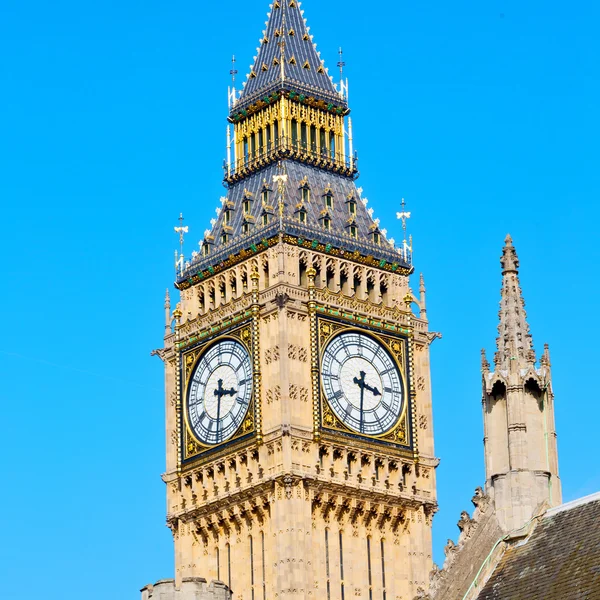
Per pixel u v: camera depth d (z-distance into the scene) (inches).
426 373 7480.3
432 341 7534.5
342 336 7288.4
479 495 4768.7
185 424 7401.6
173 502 7396.7
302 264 7337.6
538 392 4854.8
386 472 7253.9
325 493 7101.4
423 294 7559.1
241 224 7519.7
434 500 7357.3
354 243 7465.6
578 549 4505.4
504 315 4972.9
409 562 7244.1
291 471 7017.7
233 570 7185.0
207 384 7367.1
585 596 4306.1
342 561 7111.2
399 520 7283.5
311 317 7224.4
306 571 6993.1
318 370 7175.2
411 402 7372.1
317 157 7672.2
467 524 4749.0
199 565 7308.1
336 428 7165.4
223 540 7258.9
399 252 7583.7
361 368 7303.2
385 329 7396.7
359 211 7623.0
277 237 7278.5
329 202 7549.2
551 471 4783.5
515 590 4530.0
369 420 7258.9
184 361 7465.6
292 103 7711.6
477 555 4702.3
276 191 7490.2
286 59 7770.7
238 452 7190.0
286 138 7632.9
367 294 7445.9
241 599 7121.1
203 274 7504.9
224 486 7229.3
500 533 4726.9
